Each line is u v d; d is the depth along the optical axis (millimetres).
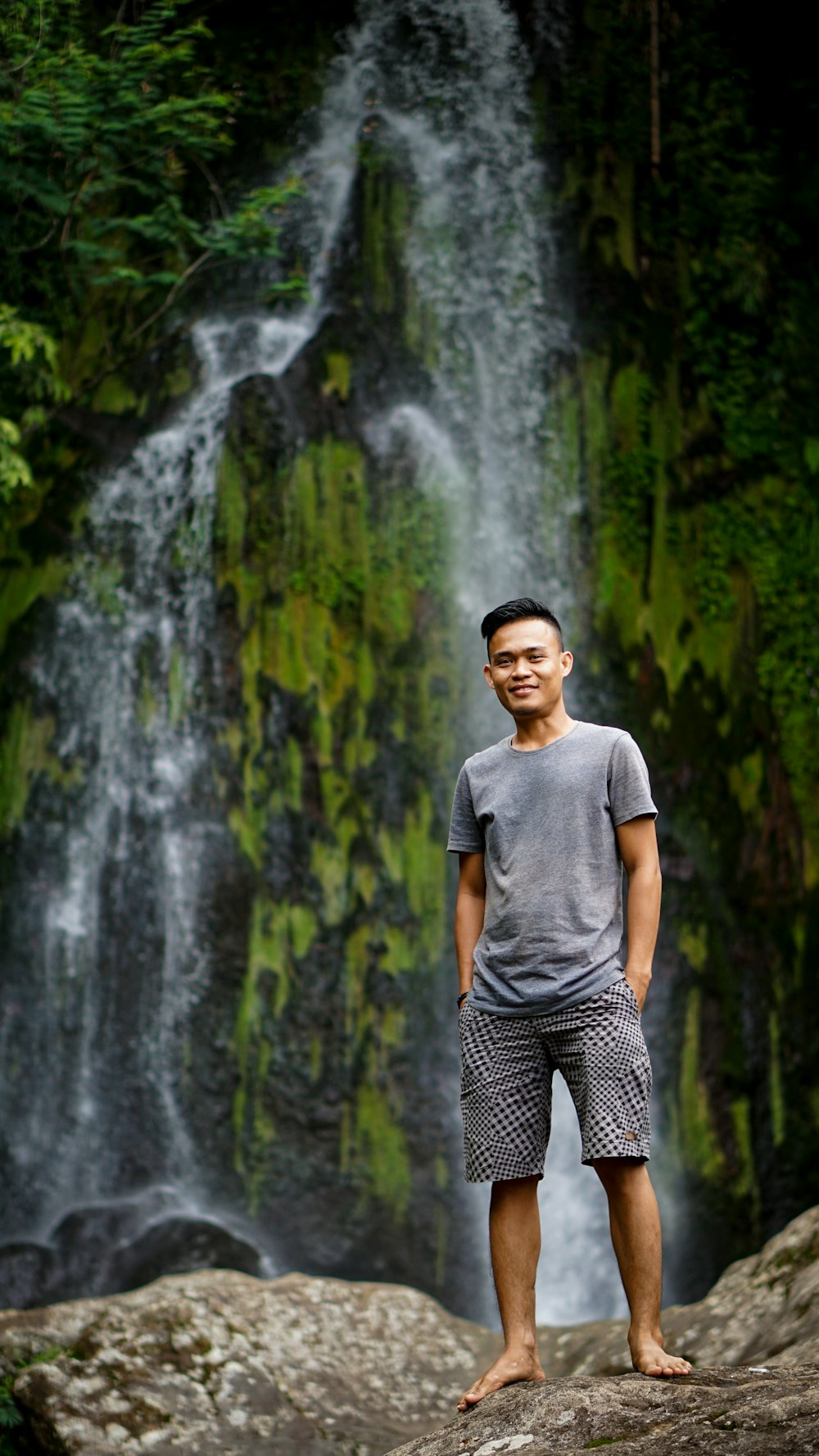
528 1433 2531
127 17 11000
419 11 12531
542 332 11867
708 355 11898
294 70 12266
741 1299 4344
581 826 3012
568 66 12461
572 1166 10102
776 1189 10109
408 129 12336
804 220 12336
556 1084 10289
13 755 10414
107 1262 9109
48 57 9031
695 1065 10203
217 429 11109
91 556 10875
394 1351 4828
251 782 10461
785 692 11227
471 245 12086
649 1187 2902
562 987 2928
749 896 10703
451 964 10305
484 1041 3023
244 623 10727
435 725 10758
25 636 10617
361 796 10484
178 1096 9906
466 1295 9625
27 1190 9742
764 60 12578
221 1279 5133
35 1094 9930
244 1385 4383
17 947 10109
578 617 11203
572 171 12266
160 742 10570
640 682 11055
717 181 12312
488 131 12352
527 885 3006
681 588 11336
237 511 10914
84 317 11188
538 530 11422
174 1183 9727
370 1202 9711
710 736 11000
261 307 11742
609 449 11586
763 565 11461
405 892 10367
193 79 11453
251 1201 9656
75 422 11102
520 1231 3016
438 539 11203
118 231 11391
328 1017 10055
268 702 10570
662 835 10633
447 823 10547
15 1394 4258
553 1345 5004
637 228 12164
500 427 11648
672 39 12562
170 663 10703
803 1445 2217
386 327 11781
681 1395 2576
